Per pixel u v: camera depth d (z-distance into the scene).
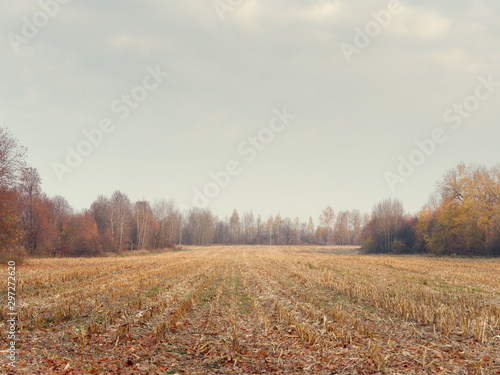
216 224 159.88
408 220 85.00
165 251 89.06
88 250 64.25
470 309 15.12
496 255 56.31
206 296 20.56
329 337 11.81
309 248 114.06
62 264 42.28
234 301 18.91
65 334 11.84
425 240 70.62
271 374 9.03
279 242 159.62
